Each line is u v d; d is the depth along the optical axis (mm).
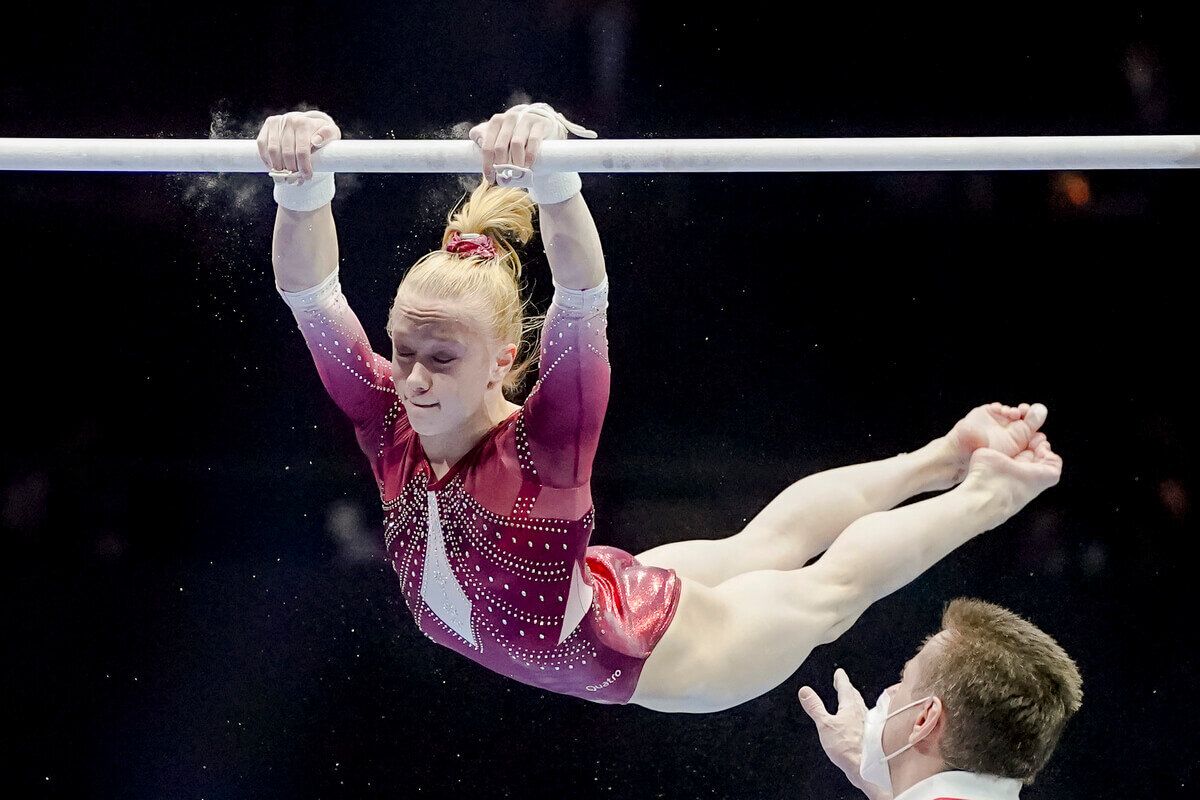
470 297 8773
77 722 17359
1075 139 8789
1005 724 8836
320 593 18000
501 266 9117
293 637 17750
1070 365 18766
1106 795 16219
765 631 10414
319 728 17047
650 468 18719
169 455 18797
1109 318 18828
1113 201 18969
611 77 19359
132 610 18031
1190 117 19062
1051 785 16312
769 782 16375
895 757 9375
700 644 10227
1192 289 18750
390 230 18750
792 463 18688
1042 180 19062
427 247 18750
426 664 17281
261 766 16953
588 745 16547
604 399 8758
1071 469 18438
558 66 19391
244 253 19047
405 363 8820
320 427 18797
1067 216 19000
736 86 19391
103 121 19266
